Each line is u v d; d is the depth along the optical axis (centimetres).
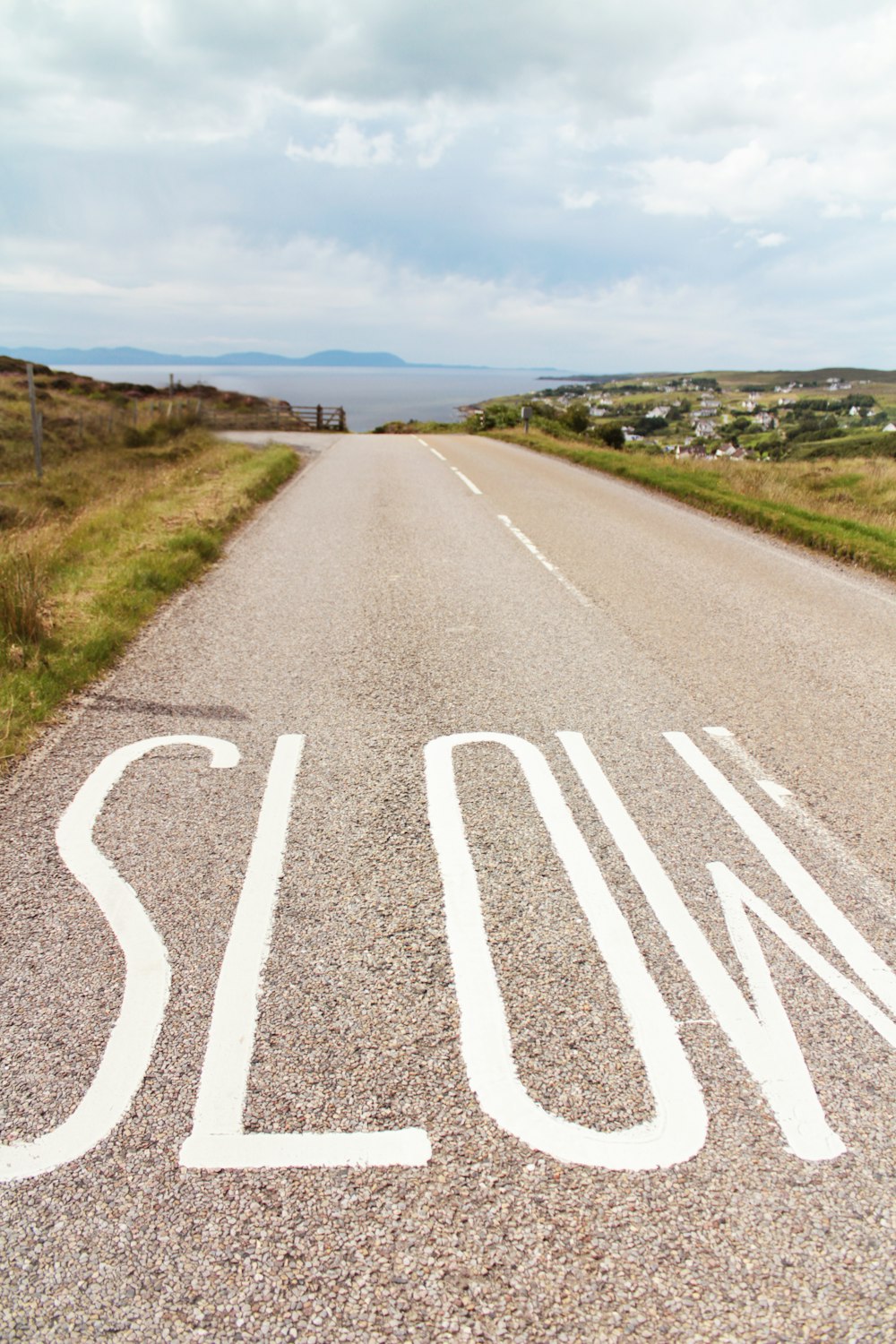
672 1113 218
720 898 313
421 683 532
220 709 484
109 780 394
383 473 1773
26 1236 184
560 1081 228
